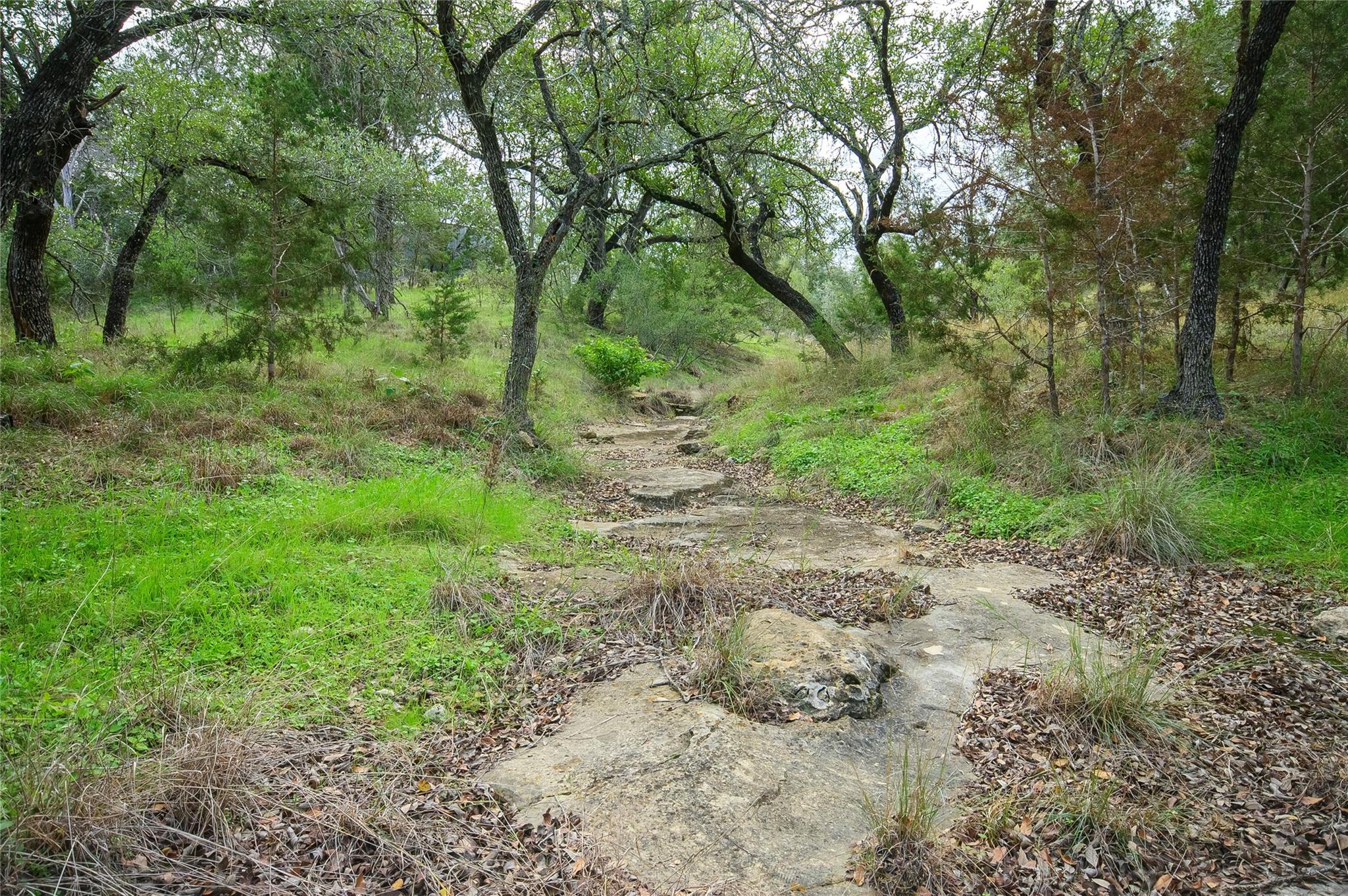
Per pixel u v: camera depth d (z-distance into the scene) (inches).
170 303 522.0
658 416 828.6
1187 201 387.9
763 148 668.1
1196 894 115.3
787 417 548.1
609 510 362.0
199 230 535.5
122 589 190.2
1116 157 346.9
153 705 140.4
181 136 511.2
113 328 539.8
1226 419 332.8
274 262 446.0
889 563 267.1
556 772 138.3
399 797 129.0
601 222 560.7
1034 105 364.8
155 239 652.1
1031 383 448.5
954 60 609.9
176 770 119.7
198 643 171.3
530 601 212.8
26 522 219.6
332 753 139.6
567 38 441.7
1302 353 387.9
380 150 708.7
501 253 872.9
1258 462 305.4
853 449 435.8
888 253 557.6
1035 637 202.7
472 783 134.9
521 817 125.9
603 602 215.0
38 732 124.6
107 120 532.1
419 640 184.4
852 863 118.5
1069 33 410.9
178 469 281.6
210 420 339.6
